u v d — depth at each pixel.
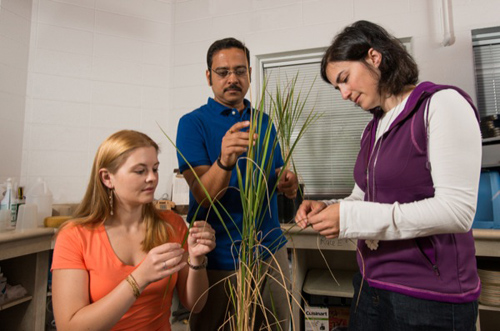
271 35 2.28
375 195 0.82
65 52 2.28
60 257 0.89
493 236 1.37
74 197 2.26
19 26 2.15
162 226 1.04
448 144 0.64
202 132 1.14
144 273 0.79
